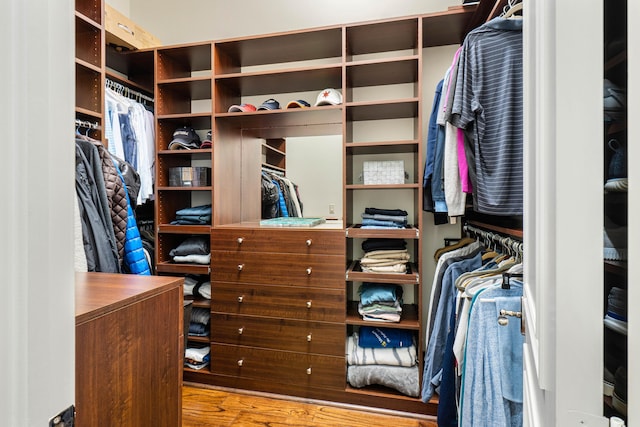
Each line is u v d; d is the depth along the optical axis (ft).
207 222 7.41
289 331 6.62
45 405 1.28
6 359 1.16
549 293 1.53
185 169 7.57
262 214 8.20
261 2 8.06
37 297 1.24
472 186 4.67
